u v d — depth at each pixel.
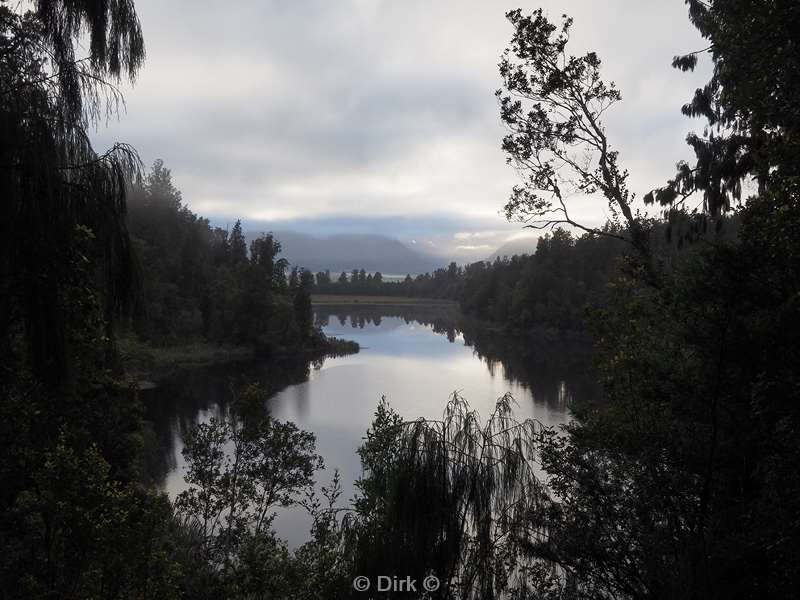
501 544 6.22
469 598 5.78
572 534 6.45
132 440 15.25
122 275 5.18
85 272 4.86
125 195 4.92
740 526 6.02
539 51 10.79
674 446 6.64
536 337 97.62
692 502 6.49
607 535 6.63
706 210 10.86
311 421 35.19
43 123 4.34
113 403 14.18
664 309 7.83
